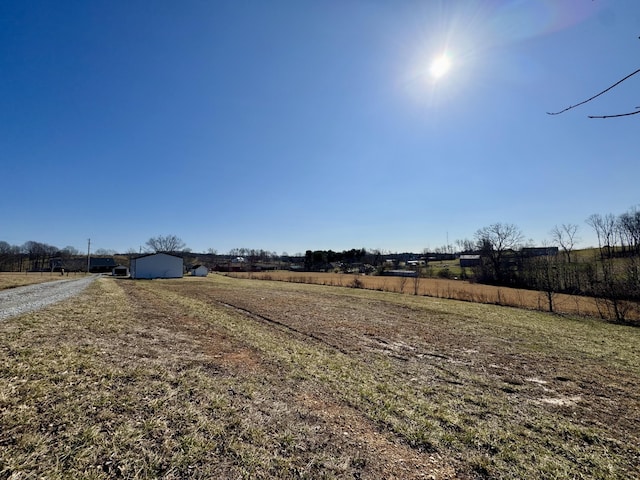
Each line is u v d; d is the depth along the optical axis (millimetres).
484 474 2969
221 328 9266
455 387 5500
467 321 13117
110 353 5750
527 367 7035
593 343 9789
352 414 4094
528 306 18688
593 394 5539
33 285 22656
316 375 5566
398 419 4031
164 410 3707
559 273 26047
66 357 5227
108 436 3057
